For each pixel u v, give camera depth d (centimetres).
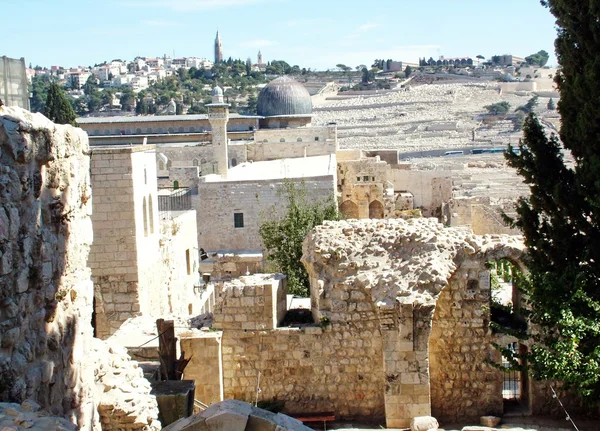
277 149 10981
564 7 2464
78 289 1536
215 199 6362
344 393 2758
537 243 2570
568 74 2522
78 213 1555
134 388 1783
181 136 12456
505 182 12850
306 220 4769
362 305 2733
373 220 2992
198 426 1123
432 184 10506
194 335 2675
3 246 1203
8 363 1220
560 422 2664
